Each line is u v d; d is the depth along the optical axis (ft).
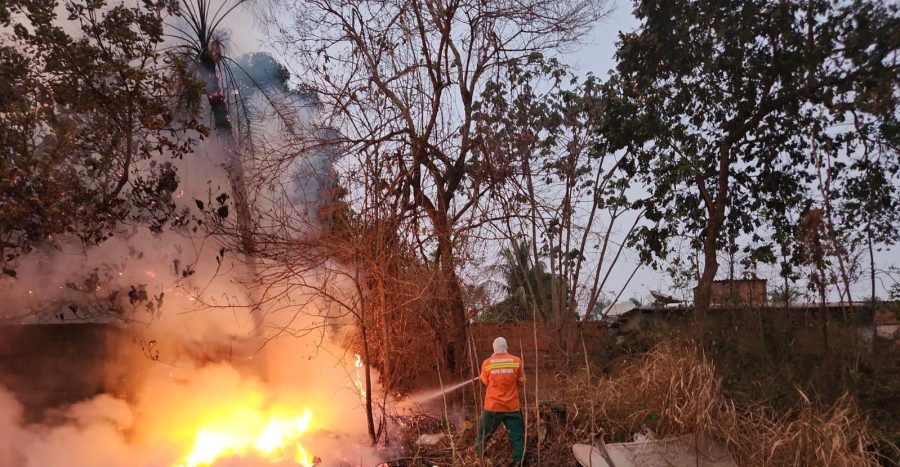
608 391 28.94
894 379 26.76
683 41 37.22
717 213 39.01
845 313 29.89
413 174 35.37
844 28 30.19
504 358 26.76
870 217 31.63
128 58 29.32
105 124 29.25
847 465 20.76
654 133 40.75
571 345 42.80
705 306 36.96
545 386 36.65
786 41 33.32
